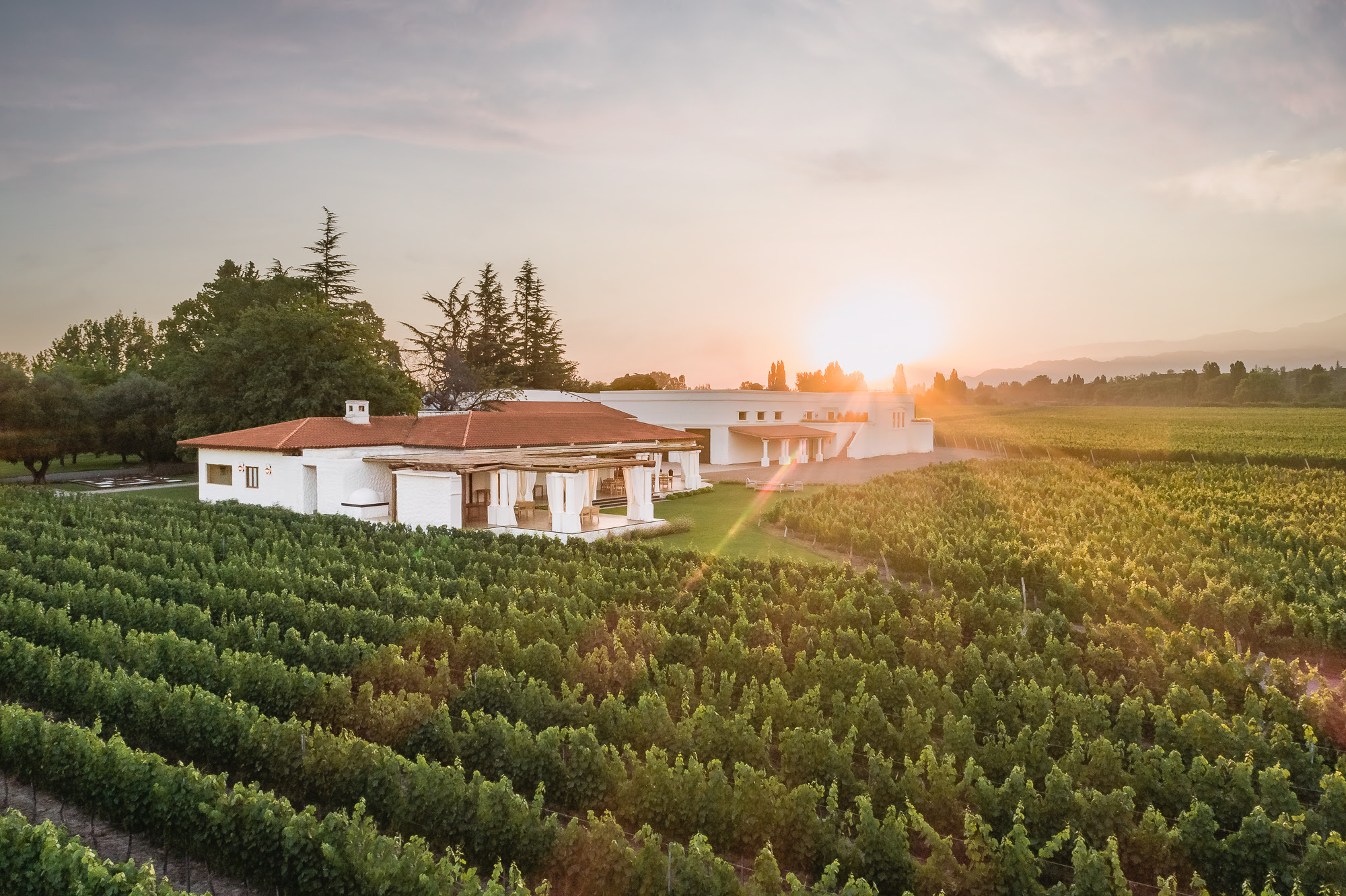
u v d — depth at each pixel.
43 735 13.28
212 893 11.12
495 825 11.25
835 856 11.05
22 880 9.80
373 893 10.04
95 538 30.30
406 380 69.56
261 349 54.12
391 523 35.31
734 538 36.47
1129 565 27.12
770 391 77.00
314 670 17.41
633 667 16.42
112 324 120.06
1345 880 10.14
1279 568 27.95
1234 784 11.98
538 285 108.44
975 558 29.52
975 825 10.82
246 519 34.97
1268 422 136.50
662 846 12.10
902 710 14.62
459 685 17.28
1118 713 15.66
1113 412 187.62
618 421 55.28
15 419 55.53
